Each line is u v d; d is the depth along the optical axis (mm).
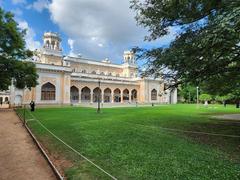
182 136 11945
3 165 7789
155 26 12930
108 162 7660
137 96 74625
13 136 12766
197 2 10258
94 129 14164
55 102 51188
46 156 8555
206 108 42000
